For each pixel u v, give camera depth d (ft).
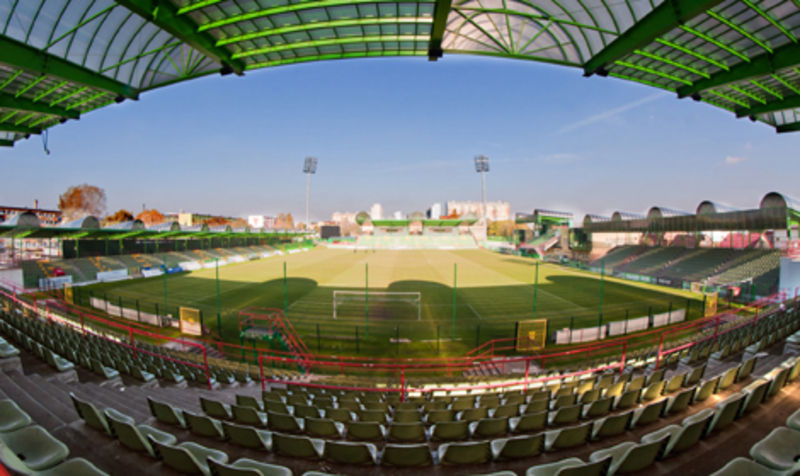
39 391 18.95
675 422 16.87
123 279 106.83
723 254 108.27
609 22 40.57
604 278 110.73
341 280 104.88
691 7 32.17
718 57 45.96
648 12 36.86
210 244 173.06
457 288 93.15
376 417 18.93
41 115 67.05
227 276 112.68
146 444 12.62
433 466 13.48
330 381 33.01
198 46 43.55
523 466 13.43
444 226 275.80
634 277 109.09
